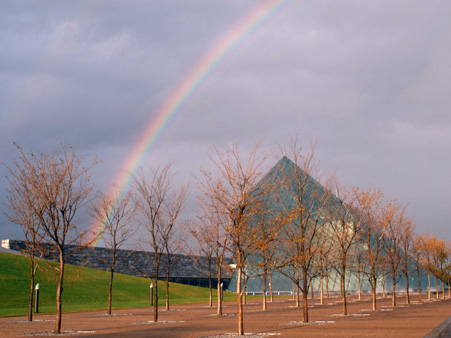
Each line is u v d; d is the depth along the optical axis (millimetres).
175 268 129625
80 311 57188
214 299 93688
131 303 77250
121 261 118938
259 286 114438
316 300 86625
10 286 75562
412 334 28016
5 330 34219
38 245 40594
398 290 118062
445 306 62156
